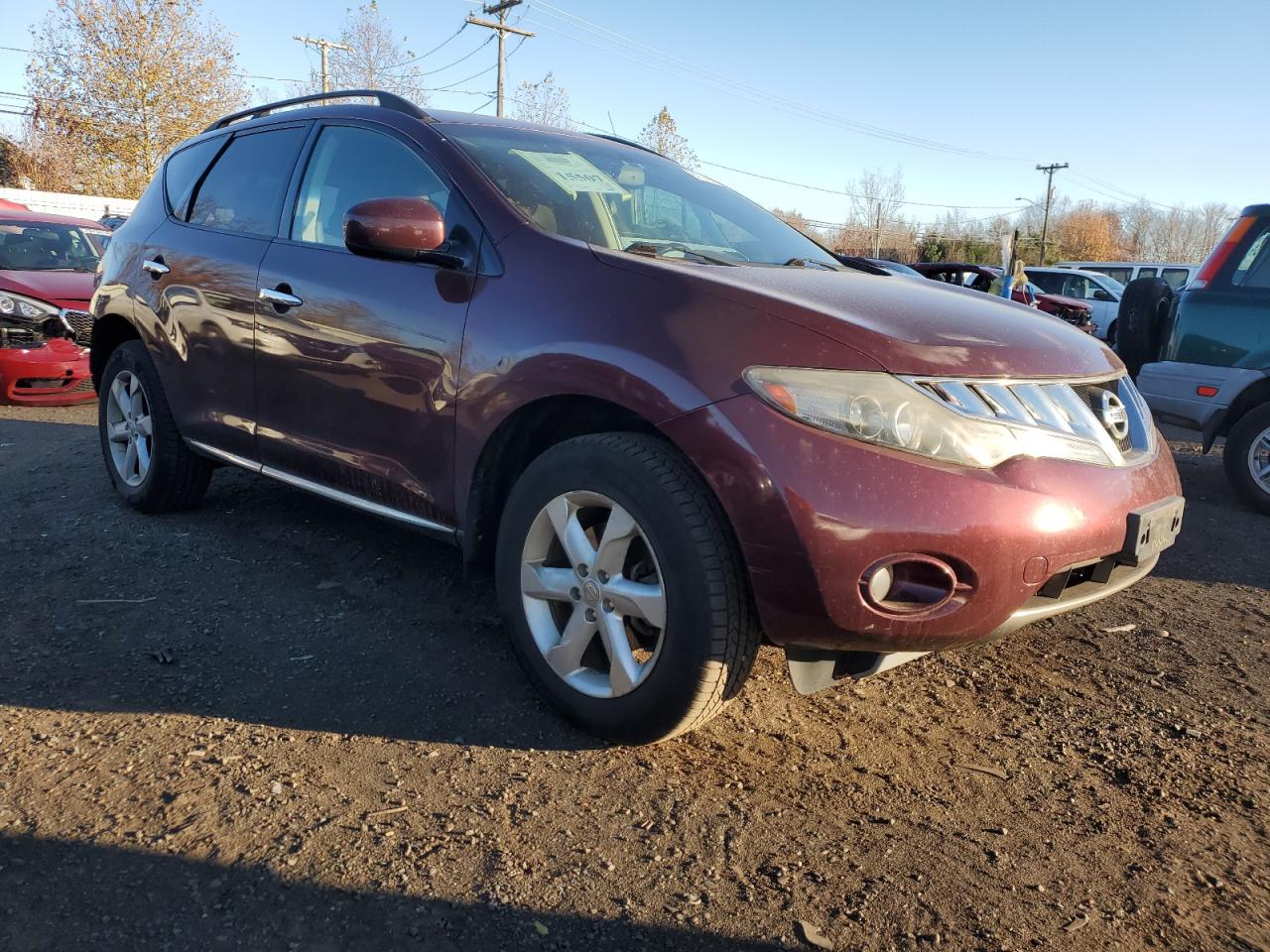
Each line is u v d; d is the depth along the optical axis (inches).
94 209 983.0
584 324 98.7
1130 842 88.7
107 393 177.9
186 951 69.0
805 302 94.0
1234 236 220.1
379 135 133.2
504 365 103.9
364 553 155.5
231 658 116.4
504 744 99.7
